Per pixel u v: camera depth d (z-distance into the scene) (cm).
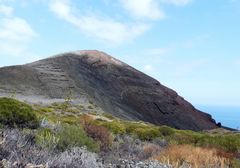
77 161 632
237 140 1580
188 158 934
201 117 15900
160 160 987
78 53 18238
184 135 2206
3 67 13125
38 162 527
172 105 15612
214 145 1562
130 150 1384
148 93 15888
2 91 10262
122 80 16525
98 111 6638
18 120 1055
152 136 2334
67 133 959
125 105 14638
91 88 14412
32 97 10206
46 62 15725
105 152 1191
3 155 510
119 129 2383
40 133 869
